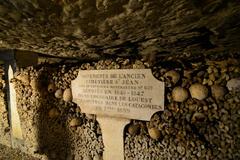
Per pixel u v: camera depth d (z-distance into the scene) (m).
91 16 1.24
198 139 1.94
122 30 1.52
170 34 1.58
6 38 1.87
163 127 2.10
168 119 2.06
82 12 1.18
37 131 3.26
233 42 1.67
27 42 2.04
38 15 1.24
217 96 1.78
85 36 1.70
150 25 1.39
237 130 1.74
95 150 2.67
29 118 3.32
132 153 2.35
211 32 1.49
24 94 3.28
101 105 2.49
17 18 1.30
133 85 2.21
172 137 2.07
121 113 2.34
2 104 3.91
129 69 2.22
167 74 1.99
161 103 2.05
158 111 2.10
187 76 1.91
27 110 3.31
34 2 1.06
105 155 2.55
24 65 3.23
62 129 2.96
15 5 1.10
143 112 2.18
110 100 2.41
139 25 1.39
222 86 1.78
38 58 3.21
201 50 2.00
